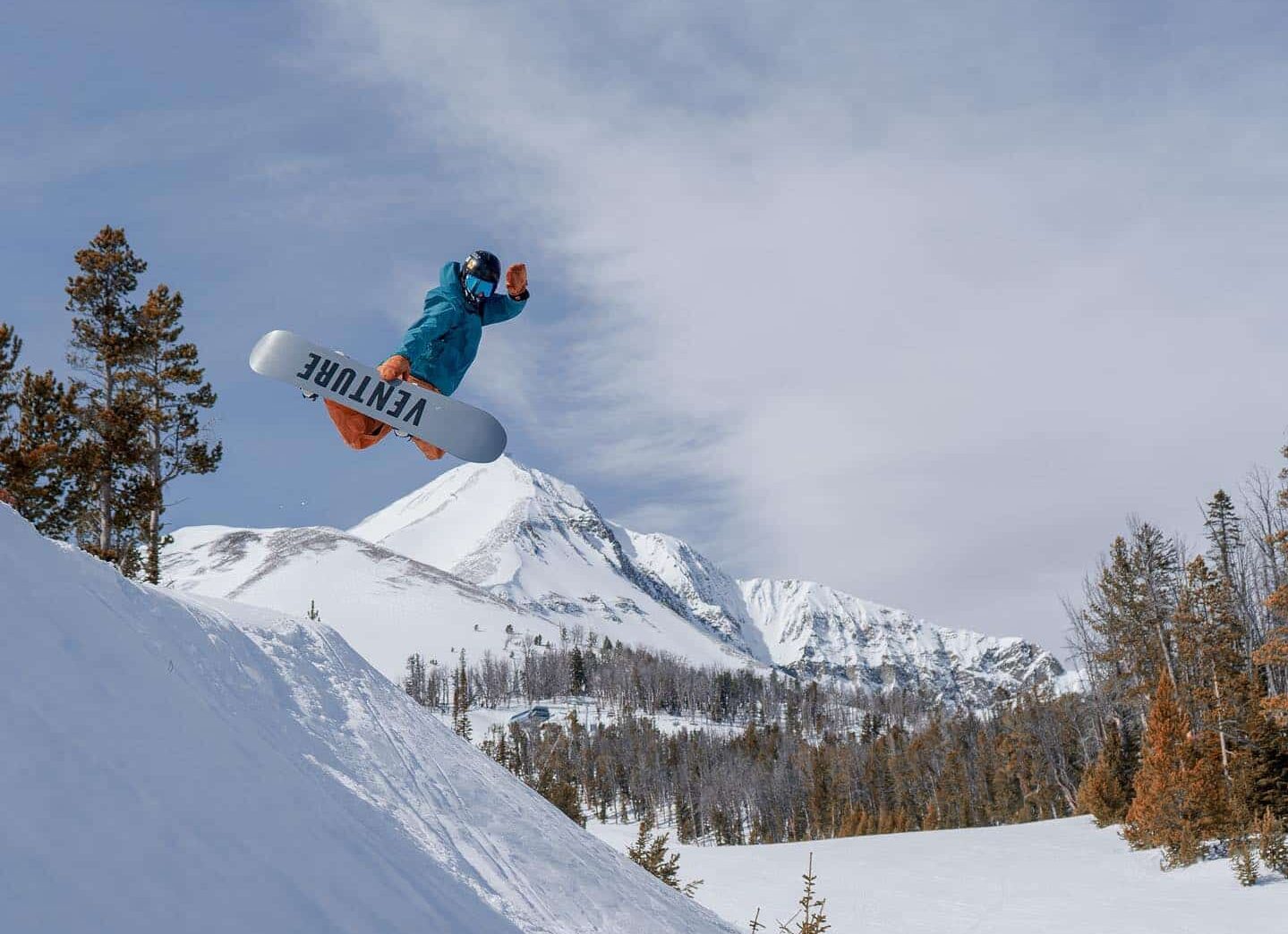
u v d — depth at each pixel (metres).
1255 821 28.89
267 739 7.62
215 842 4.64
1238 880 26.89
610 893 10.42
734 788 107.62
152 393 31.03
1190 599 40.28
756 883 29.14
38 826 3.71
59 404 26.78
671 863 18.69
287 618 11.50
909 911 24.94
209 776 5.22
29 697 4.46
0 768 3.85
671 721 193.38
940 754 97.75
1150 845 32.28
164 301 30.95
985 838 39.94
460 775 11.04
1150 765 32.94
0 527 5.97
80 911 3.45
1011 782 77.88
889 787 92.62
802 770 104.25
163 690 5.78
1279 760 33.94
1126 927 22.69
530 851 10.22
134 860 3.98
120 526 28.30
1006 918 24.03
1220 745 37.16
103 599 6.85
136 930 3.58
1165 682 33.88
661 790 115.81
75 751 4.35
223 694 7.69
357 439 6.16
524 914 8.32
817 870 31.81
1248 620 40.84
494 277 6.39
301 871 5.11
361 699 10.96
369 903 5.44
